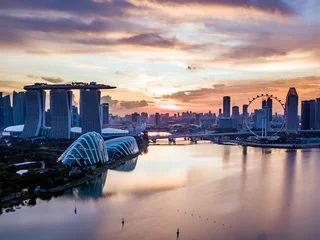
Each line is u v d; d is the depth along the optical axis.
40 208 196.75
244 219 180.25
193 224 172.50
